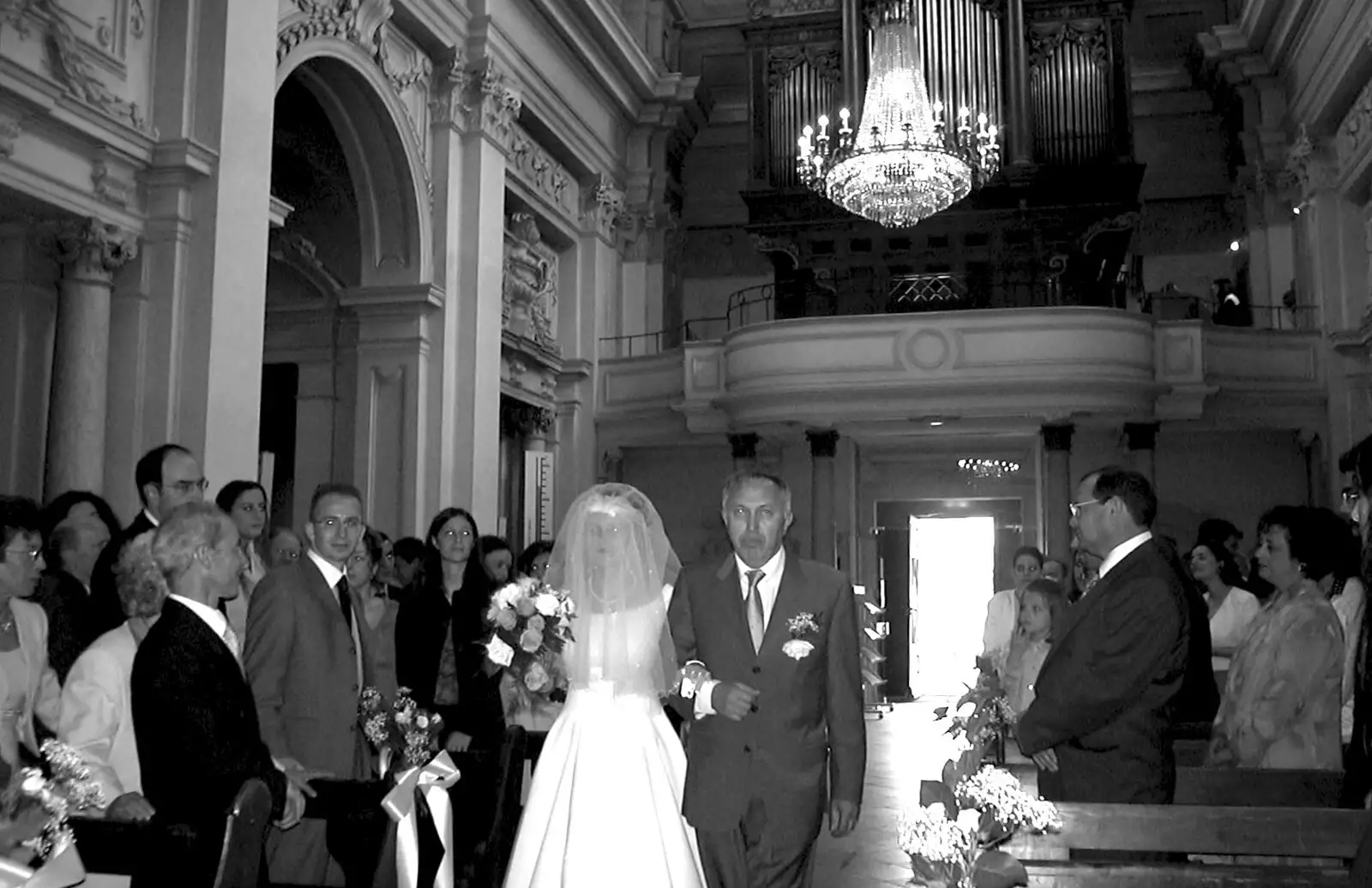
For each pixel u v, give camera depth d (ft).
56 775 7.57
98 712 10.82
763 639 11.54
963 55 46.44
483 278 36.83
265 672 12.26
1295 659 12.62
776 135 49.26
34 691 12.32
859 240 47.91
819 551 43.91
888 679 51.78
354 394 36.91
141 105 24.26
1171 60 52.75
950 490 52.54
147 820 8.90
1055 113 46.32
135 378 23.73
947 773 8.96
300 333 37.78
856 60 47.03
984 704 12.08
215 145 24.58
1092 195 45.57
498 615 12.12
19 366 24.30
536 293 44.52
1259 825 9.40
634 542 12.03
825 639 11.63
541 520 43.27
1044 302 46.16
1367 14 33.94
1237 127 49.08
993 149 38.32
